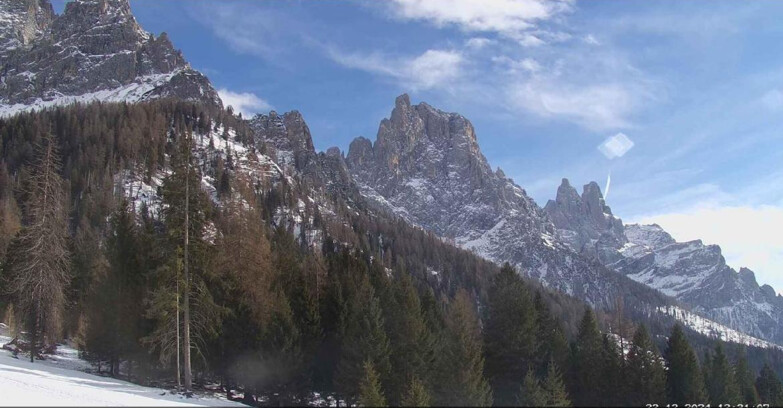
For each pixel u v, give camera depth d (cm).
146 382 4584
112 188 13050
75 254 6238
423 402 3462
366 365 3534
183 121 18875
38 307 4775
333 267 5550
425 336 4253
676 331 4716
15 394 3131
